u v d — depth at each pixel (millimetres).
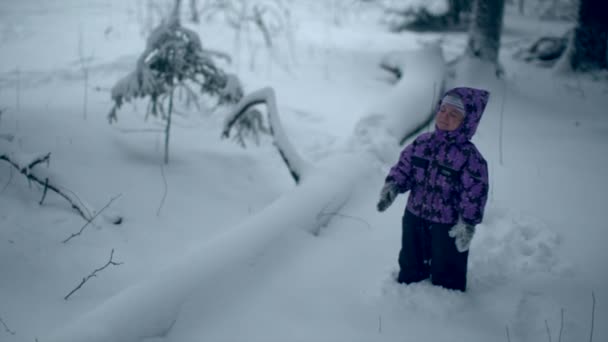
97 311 2691
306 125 6918
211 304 3006
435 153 3059
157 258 3697
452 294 3195
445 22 16375
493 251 3803
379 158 5625
